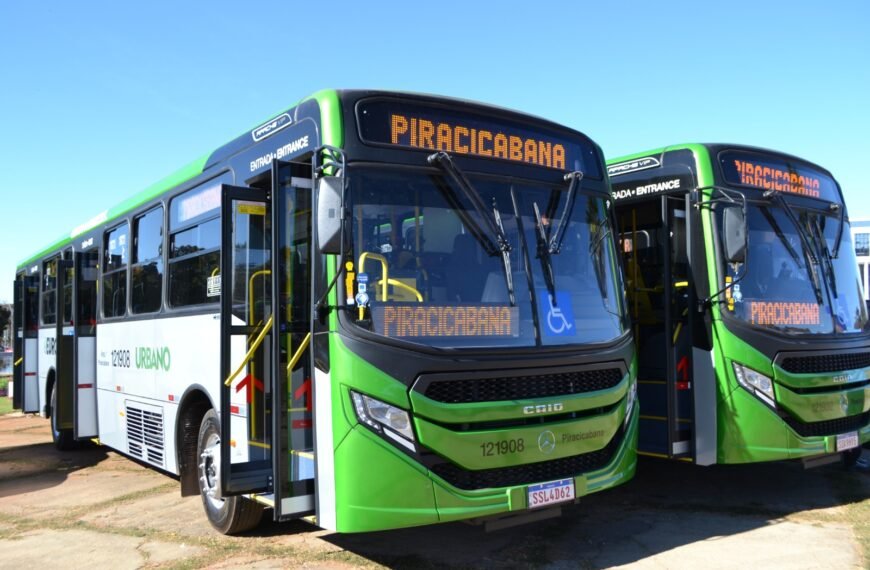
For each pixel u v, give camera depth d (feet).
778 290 24.39
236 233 19.45
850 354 25.14
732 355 22.85
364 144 17.02
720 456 22.82
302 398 17.29
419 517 15.79
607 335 19.29
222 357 18.08
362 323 16.11
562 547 19.67
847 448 24.45
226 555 19.49
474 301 17.21
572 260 19.31
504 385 16.89
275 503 16.65
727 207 22.40
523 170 19.19
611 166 27.43
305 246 17.47
